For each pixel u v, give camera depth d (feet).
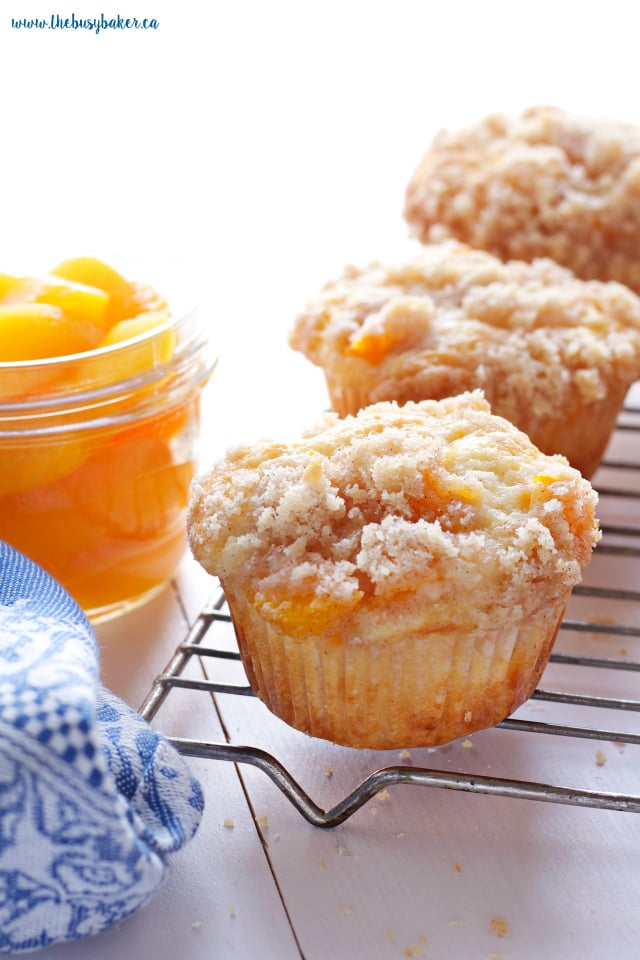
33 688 0.85
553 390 1.22
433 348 1.22
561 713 1.08
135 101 1.91
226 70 2.00
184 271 1.26
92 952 0.91
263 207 2.08
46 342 1.11
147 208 1.94
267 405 1.56
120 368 1.11
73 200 1.91
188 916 0.93
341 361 1.23
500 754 1.05
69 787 0.83
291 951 0.91
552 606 0.98
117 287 1.18
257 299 1.86
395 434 1.01
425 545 0.95
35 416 1.08
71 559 1.14
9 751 0.82
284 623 0.95
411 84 2.08
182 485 1.20
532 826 0.99
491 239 1.43
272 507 0.98
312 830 0.99
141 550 1.18
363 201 2.11
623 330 1.26
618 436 1.46
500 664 0.99
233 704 1.10
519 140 1.49
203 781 1.02
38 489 1.10
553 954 0.91
